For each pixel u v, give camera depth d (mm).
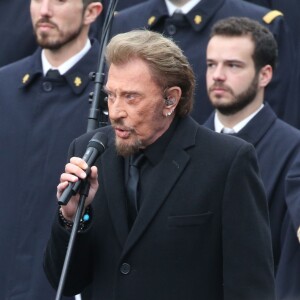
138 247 17609
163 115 17625
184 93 17781
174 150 17891
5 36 29031
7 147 24656
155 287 17516
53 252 17938
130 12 27672
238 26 24359
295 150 23922
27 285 23875
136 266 17594
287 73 27344
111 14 21016
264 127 24250
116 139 17469
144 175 17953
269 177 23750
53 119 24562
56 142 24359
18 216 24188
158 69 17188
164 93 17391
